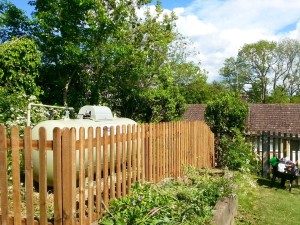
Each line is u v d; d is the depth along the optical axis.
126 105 16.59
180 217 4.94
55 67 14.06
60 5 12.51
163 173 7.89
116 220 4.75
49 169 6.57
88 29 12.91
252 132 14.34
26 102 9.91
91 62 13.92
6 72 11.33
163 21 17.92
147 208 5.05
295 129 25.06
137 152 6.59
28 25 13.54
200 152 10.90
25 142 4.49
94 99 15.17
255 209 8.12
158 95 16.06
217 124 13.70
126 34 15.98
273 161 11.39
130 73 15.10
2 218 4.61
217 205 5.97
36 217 4.85
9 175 7.30
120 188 5.85
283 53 55.16
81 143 4.79
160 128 7.73
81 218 4.77
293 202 9.12
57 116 11.52
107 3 15.45
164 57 17.69
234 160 12.39
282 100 53.81
